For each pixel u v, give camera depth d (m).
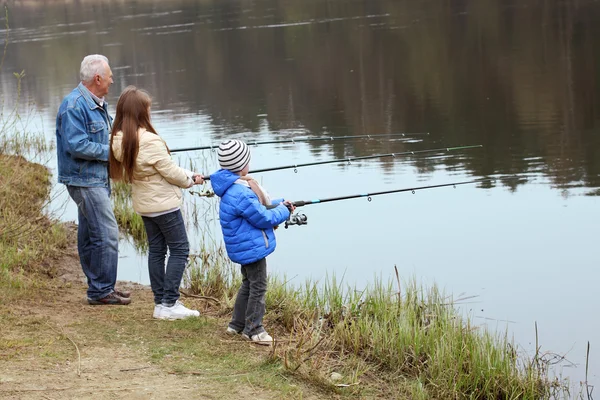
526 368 5.84
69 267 7.96
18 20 43.66
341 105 17.91
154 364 5.11
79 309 6.26
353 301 6.65
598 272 7.82
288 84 20.84
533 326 6.70
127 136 5.79
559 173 11.62
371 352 5.75
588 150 12.82
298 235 9.35
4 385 4.58
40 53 29.17
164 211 5.89
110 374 4.89
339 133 15.16
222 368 5.11
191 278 7.38
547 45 23.44
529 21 28.31
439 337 5.84
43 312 6.08
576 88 17.77
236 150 5.34
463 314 6.92
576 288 7.46
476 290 7.52
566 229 9.16
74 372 4.88
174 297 6.05
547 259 8.24
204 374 4.99
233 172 5.41
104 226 6.34
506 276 7.82
